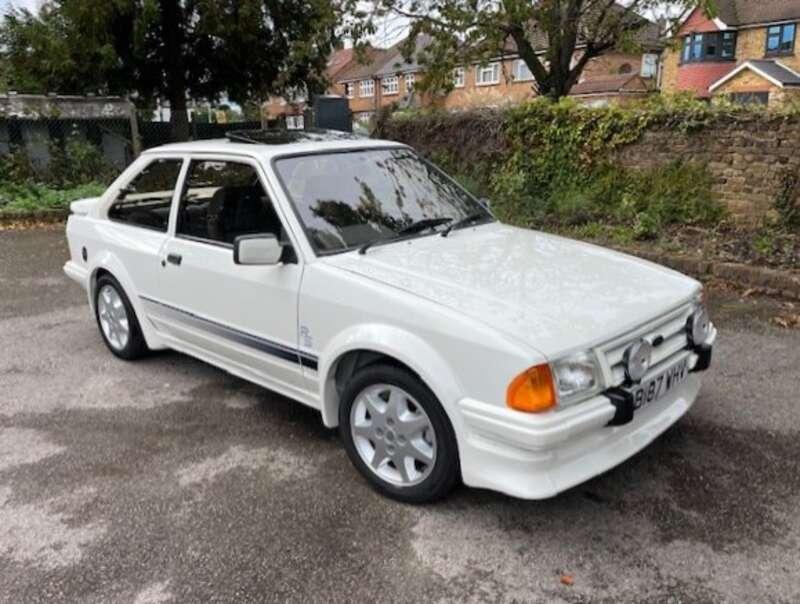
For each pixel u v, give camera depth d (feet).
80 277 17.48
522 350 8.66
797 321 18.34
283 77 54.29
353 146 13.82
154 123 51.01
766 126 26.00
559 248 12.46
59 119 43.78
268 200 12.12
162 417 13.82
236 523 10.21
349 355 11.04
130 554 9.59
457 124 36.65
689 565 9.02
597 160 31.17
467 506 10.41
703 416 13.06
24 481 11.56
